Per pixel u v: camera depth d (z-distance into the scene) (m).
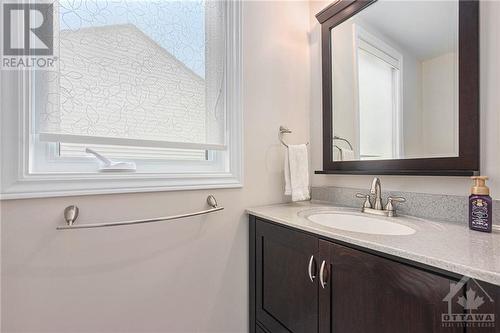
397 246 0.60
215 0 1.16
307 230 0.83
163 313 0.96
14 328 0.72
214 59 1.15
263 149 1.26
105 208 0.85
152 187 0.92
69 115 0.82
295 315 0.89
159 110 1.00
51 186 0.76
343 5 1.22
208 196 1.07
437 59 0.91
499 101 0.76
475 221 0.75
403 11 1.01
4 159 0.71
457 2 0.85
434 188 0.92
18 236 0.73
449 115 0.87
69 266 0.79
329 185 1.33
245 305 1.17
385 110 1.07
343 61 1.24
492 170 0.77
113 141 0.88
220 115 1.16
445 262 0.50
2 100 0.71
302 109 1.41
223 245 1.11
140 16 0.96
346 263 0.70
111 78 0.90
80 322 0.81
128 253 0.89
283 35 1.34
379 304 0.62
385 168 1.06
